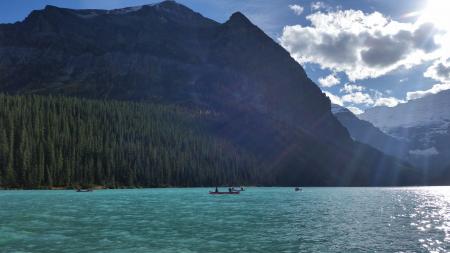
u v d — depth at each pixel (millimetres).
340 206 91062
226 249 39000
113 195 125125
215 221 59156
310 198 125000
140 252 37438
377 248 40125
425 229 53219
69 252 37219
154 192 150000
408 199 125562
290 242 42781
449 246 41375
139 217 63219
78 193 136500
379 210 81125
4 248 38781
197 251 38031
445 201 116375
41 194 126812
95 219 60219
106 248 39062
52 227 51719
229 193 144750
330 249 39469
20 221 57156
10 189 154500
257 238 44969
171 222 57500
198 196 124625
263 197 127188
